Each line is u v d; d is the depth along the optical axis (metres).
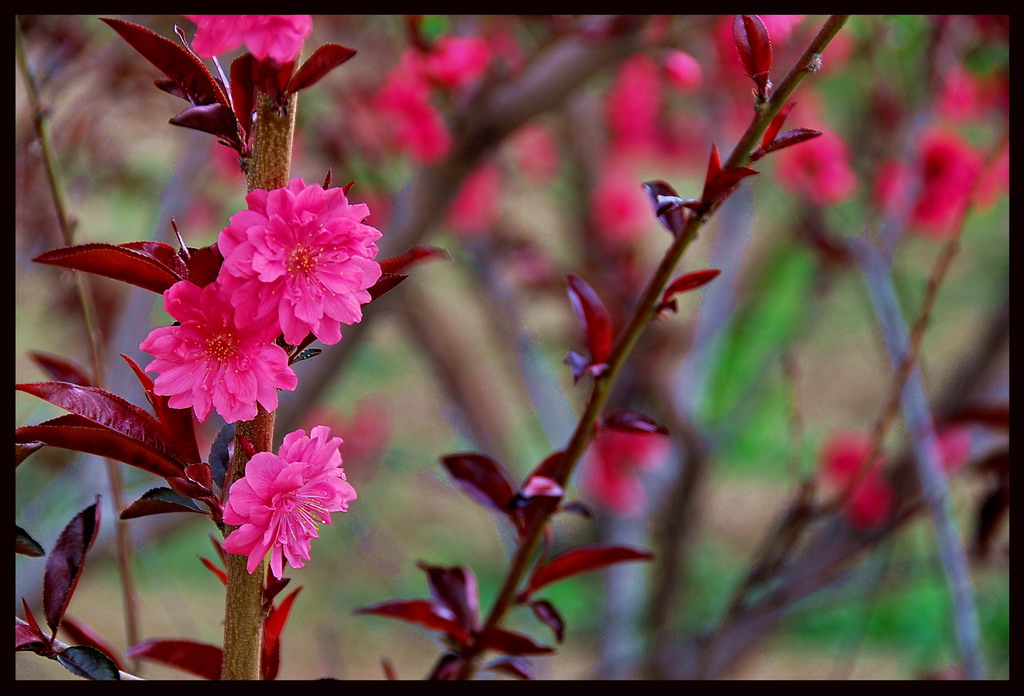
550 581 1.24
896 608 3.26
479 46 1.91
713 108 2.65
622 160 2.99
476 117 1.92
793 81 1.17
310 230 1.12
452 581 1.26
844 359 4.36
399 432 4.11
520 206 3.29
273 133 1.13
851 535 2.21
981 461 1.68
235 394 1.12
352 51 1.13
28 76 1.32
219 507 1.14
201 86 1.14
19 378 2.16
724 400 3.50
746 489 4.10
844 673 2.35
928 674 1.91
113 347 1.90
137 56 1.98
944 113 2.29
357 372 4.02
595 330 1.22
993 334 2.21
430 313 3.02
